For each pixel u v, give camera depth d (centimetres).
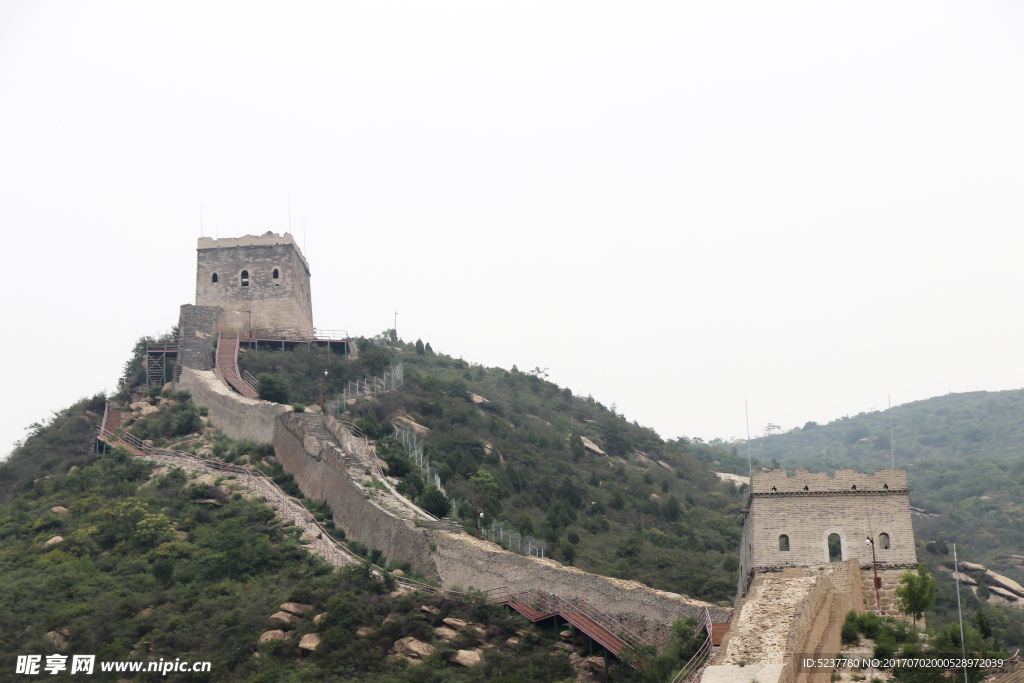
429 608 6694
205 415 11150
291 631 6644
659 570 8975
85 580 7556
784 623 4703
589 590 6575
